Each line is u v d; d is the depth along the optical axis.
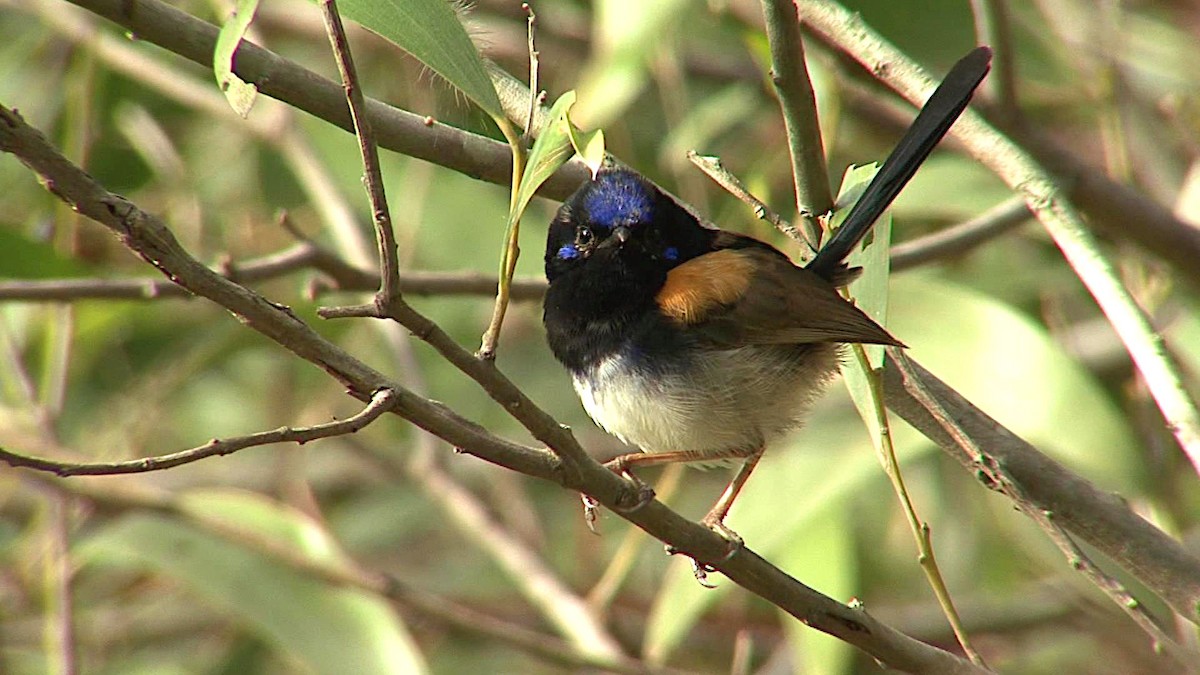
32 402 11.80
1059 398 9.61
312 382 14.38
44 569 12.91
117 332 13.88
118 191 14.21
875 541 13.30
